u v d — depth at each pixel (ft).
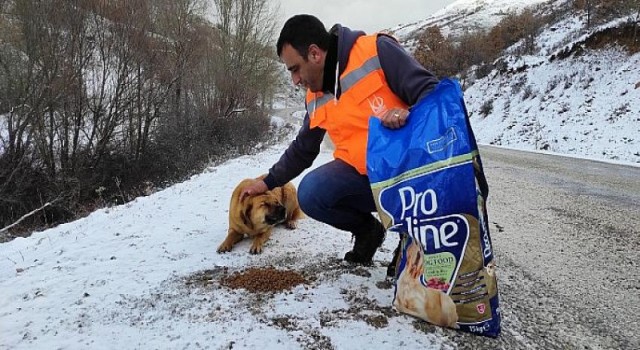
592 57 72.74
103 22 45.01
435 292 7.59
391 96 8.54
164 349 7.18
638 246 13.34
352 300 8.79
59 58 39.75
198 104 63.31
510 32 142.20
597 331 8.02
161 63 52.60
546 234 14.70
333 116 9.26
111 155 47.21
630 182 26.12
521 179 27.63
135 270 10.66
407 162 7.48
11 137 37.58
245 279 9.81
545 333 7.86
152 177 47.55
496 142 70.28
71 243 13.05
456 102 7.22
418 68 8.12
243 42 71.61
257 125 75.56
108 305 8.73
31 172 39.27
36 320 8.15
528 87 81.10
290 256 11.71
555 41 106.22
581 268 11.41
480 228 7.23
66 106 41.55
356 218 10.25
